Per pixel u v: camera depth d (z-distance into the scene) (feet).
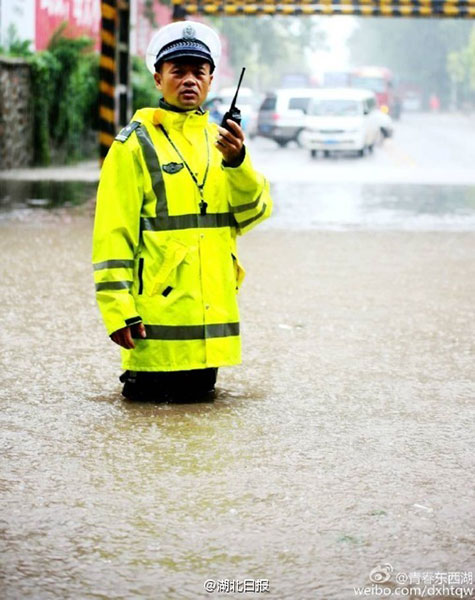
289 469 33.19
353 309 58.49
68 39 179.63
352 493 31.22
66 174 154.71
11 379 43.29
